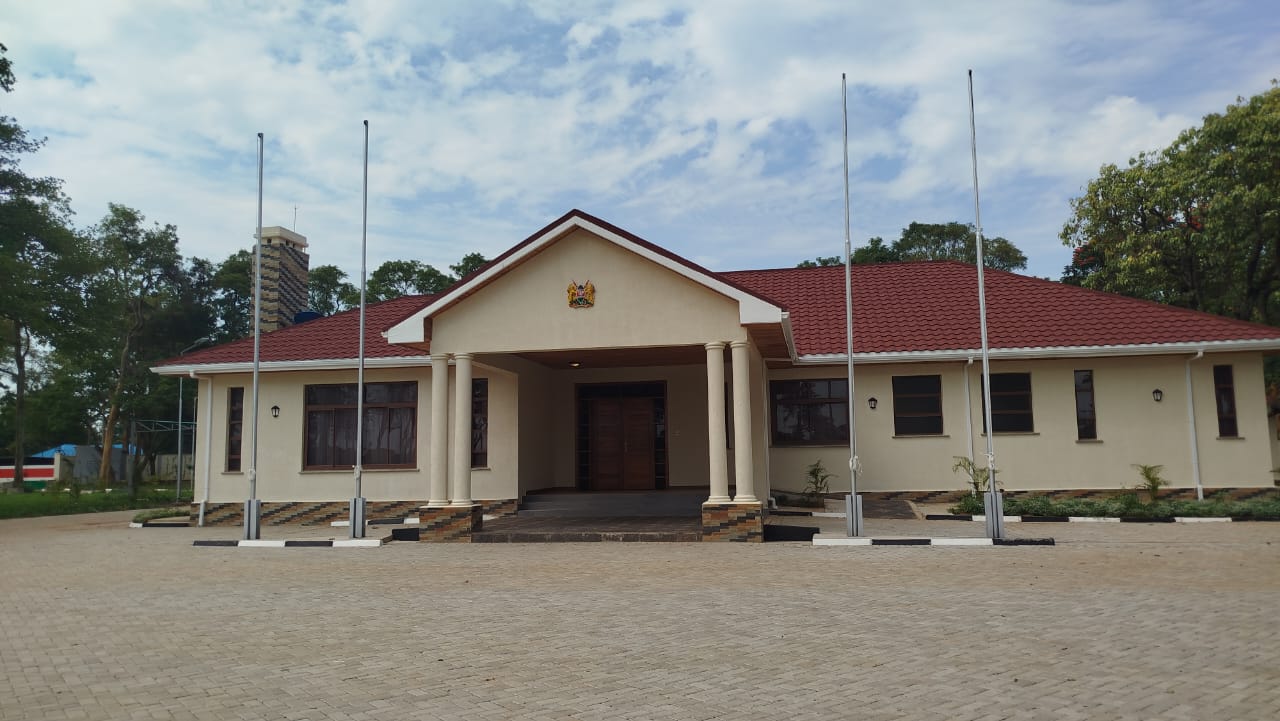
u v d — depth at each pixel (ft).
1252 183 83.41
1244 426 63.26
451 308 53.06
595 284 51.31
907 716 16.33
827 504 63.21
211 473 69.77
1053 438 64.85
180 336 201.26
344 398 68.90
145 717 17.13
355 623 26.68
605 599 30.22
